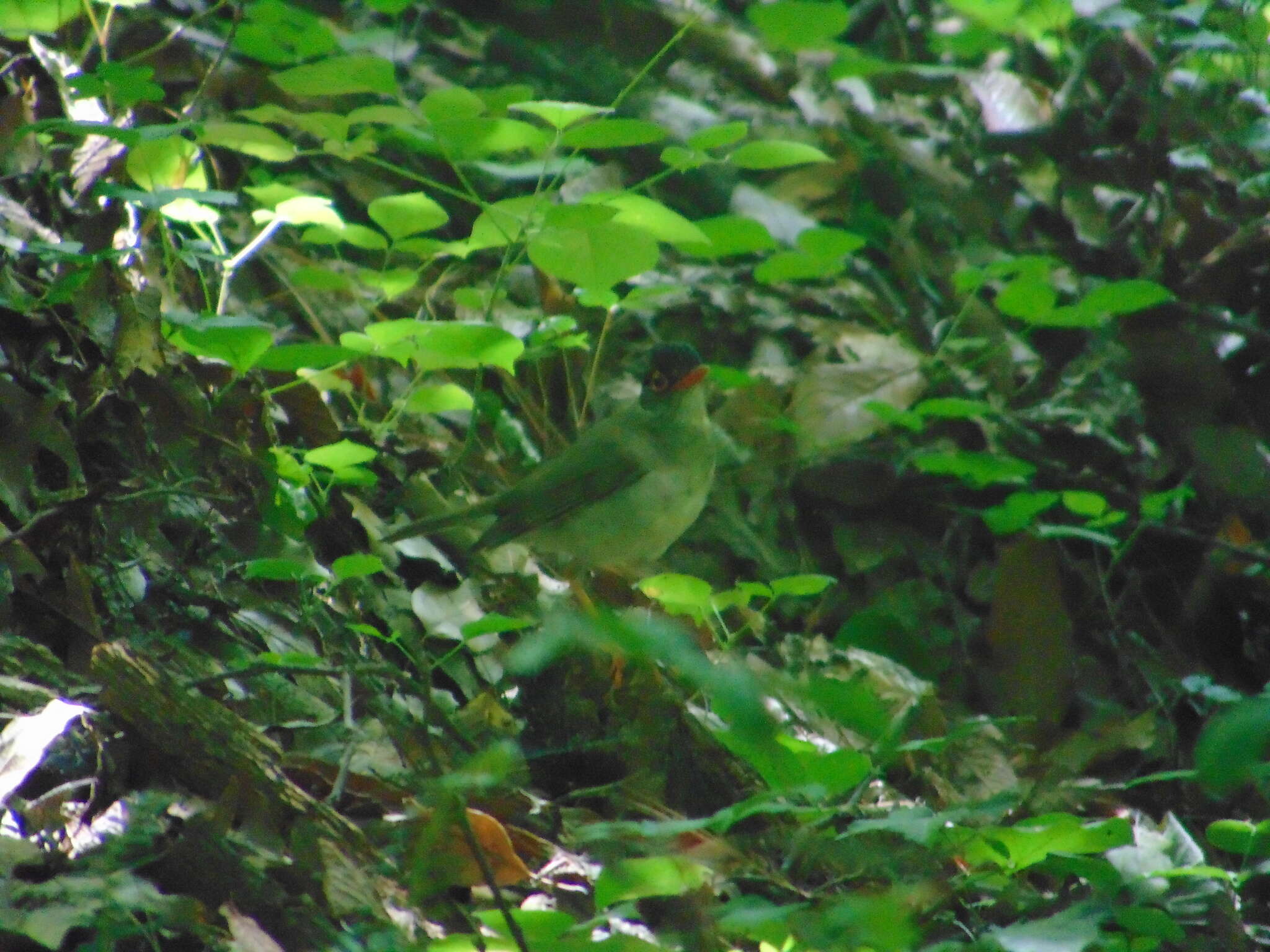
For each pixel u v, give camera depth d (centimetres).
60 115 713
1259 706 243
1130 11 965
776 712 595
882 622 786
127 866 424
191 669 548
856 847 508
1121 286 713
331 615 618
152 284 693
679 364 690
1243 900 567
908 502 874
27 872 413
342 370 793
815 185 1041
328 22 1028
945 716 737
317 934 422
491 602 669
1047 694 748
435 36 1115
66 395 594
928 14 1225
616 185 966
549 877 500
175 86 940
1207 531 877
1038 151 1051
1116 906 469
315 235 706
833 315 977
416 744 548
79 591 529
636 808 570
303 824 455
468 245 689
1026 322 970
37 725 446
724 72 1115
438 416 822
